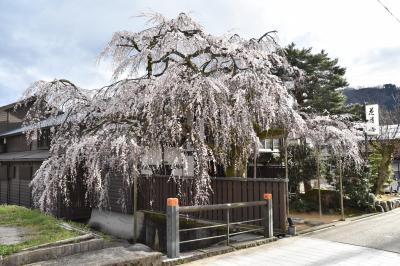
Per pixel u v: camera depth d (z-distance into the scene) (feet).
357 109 53.11
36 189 23.34
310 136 26.30
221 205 16.80
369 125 34.42
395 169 49.24
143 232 25.93
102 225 30.09
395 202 32.32
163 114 19.54
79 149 19.92
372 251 15.79
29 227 18.94
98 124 21.97
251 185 20.72
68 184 27.89
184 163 19.53
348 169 29.50
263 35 24.43
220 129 19.71
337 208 29.09
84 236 16.39
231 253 15.97
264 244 17.54
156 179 26.27
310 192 30.89
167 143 20.99
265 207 18.65
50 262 12.78
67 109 24.47
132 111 21.18
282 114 21.18
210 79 19.11
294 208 29.22
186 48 22.62
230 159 22.99
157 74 23.49
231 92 20.31
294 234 19.47
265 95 19.89
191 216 23.98
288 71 26.84
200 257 15.11
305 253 15.67
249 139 21.01
